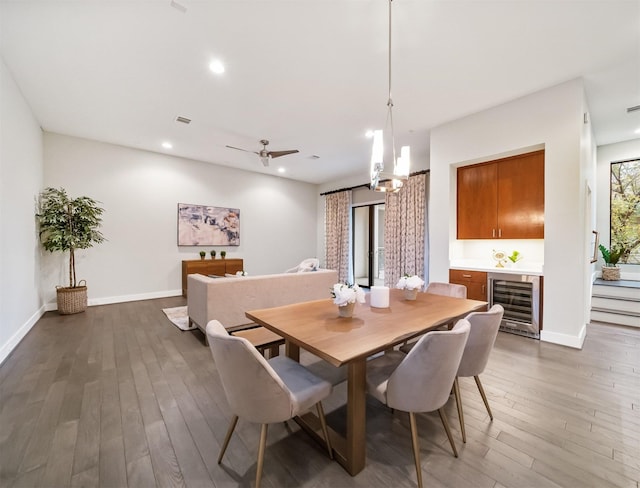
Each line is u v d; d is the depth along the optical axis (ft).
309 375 5.35
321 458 5.08
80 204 14.14
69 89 10.61
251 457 5.09
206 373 8.23
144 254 18.04
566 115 10.11
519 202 11.83
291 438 5.62
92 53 8.57
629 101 11.46
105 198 16.65
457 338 4.37
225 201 21.58
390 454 5.18
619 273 15.78
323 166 21.29
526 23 7.33
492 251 13.50
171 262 19.11
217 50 8.40
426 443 5.46
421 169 18.94
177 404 6.70
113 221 16.94
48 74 9.67
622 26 7.43
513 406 6.65
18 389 7.28
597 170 16.90
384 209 21.80
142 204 17.94
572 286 10.09
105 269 16.72
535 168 11.43
